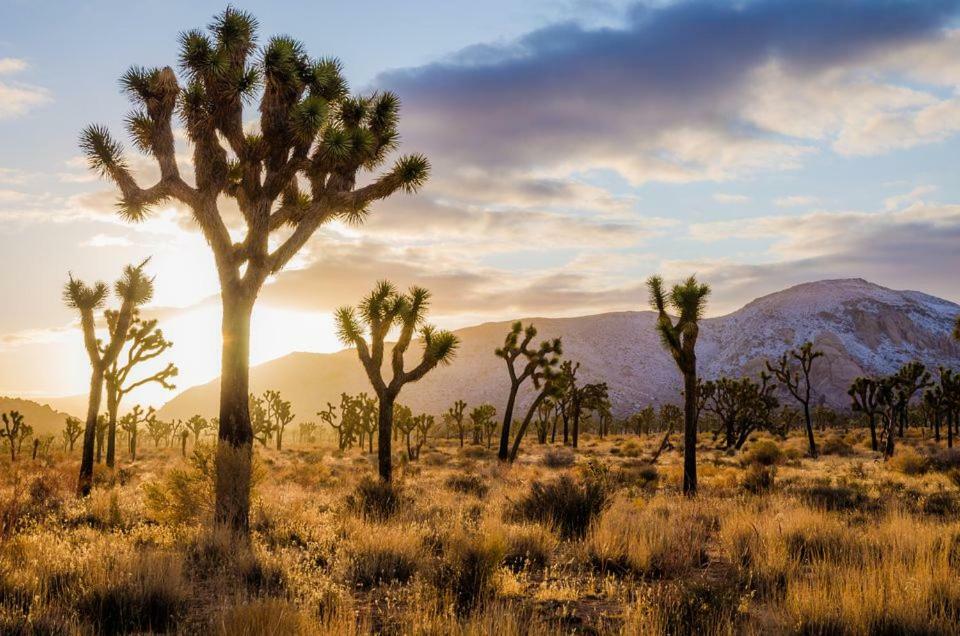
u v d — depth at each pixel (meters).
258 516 11.01
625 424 127.50
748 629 5.36
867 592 5.71
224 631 4.89
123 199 11.12
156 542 9.06
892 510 12.06
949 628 5.26
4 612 4.99
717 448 52.53
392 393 18.19
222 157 11.10
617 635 5.46
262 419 68.88
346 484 20.39
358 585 7.33
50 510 11.76
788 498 14.79
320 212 11.59
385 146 12.91
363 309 18.20
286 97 10.98
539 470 26.97
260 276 11.02
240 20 11.09
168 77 11.29
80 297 16.59
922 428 74.81
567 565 8.52
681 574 7.61
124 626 5.34
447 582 6.69
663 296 19.77
